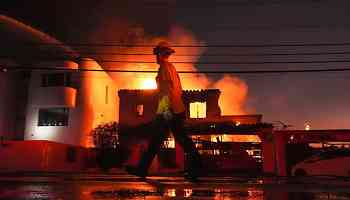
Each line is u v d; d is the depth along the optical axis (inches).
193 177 162.9
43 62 1245.7
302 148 804.6
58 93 1195.3
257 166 922.1
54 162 1014.4
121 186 161.2
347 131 784.9
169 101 157.2
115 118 1450.5
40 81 1236.5
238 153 941.8
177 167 935.7
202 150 975.0
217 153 967.0
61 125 1211.9
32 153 980.6
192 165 162.7
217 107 1256.8
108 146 1203.2
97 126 1262.3
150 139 160.4
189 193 129.5
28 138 1213.1
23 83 1270.9
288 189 148.6
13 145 994.7
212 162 927.0
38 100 1219.2
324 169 750.5
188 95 1273.4
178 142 160.6
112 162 1190.9
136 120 1301.7
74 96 1211.2
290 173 793.6
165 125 158.6
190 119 1194.0
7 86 1236.5
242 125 974.4
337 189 149.5
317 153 771.4
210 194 126.5
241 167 921.5
